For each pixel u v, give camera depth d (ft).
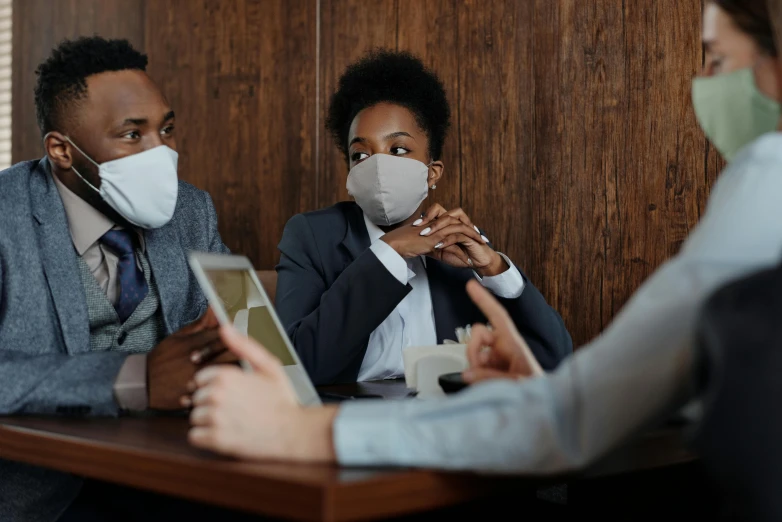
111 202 5.21
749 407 2.02
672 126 8.71
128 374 3.90
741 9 2.94
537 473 2.56
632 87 8.97
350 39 10.98
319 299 6.32
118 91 5.10
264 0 11.62
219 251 6.24
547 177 9.55
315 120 11.25
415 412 2.68
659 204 8.82
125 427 3.63
